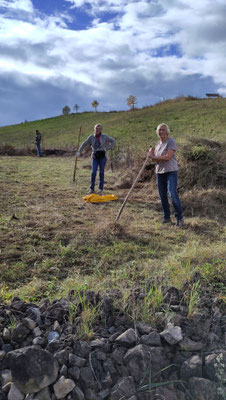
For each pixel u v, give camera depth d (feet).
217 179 25.71
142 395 6.74
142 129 93.45
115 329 8.19
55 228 17.52
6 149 67.92
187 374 7.11
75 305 8.74
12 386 6.67
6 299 10.28
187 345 7.61
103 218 19.89
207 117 91.71
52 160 55.42
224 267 11.49
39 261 13.78
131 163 37.14
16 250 14.58
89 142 26.66
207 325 8.40
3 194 24.98
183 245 16.25
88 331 7.89
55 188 28.55
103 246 15.49
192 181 25.84
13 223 17.94
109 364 7.22
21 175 35.04
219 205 22.76
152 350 7.36
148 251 15.06
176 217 19.16
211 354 7.52
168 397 6.77
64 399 6.65
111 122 116.06
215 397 6.82
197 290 9.72
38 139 63.67
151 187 27.76
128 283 10.89
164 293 9.47
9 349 7.48
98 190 28.50
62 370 6.96
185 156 27.07
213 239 17.22
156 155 19.13
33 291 11.12
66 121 153.89
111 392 6.75
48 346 7.42
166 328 8.16
